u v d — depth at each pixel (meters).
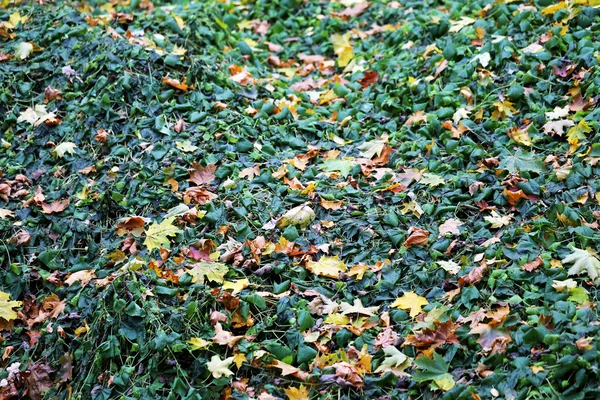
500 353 3.22
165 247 3.68
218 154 4.02
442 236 3.64
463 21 4.55
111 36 4.46
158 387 3.32
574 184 3.67
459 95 4.17
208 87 4.30
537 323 3.26
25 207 3.92
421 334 3.32
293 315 3.45
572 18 4.27
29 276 3.73
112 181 3.95
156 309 3.44
